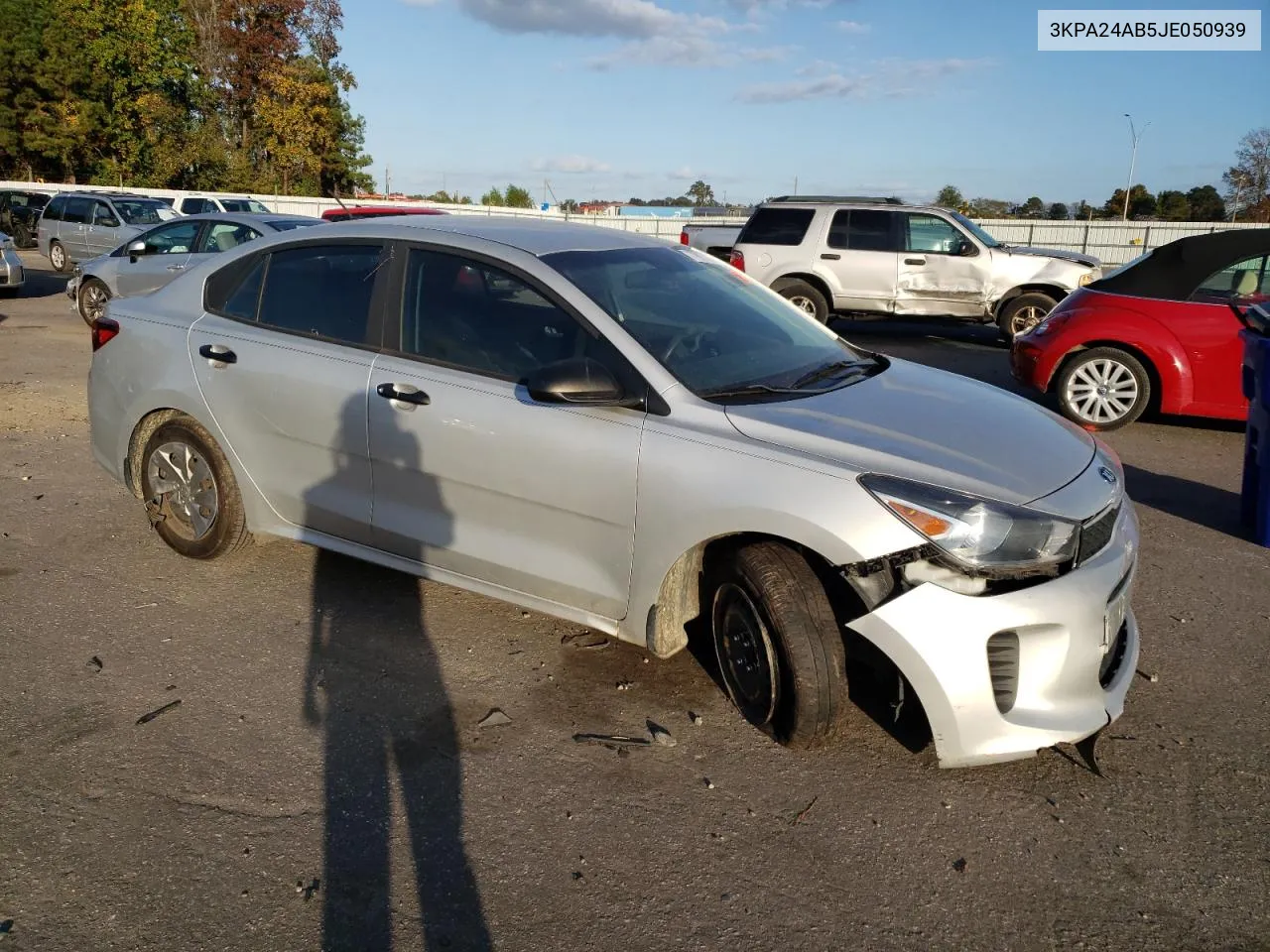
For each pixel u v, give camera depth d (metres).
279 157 47.88
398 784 3.18
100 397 5.01
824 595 3.22
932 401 3.71
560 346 3.70
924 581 3.00
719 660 3.59
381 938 2.54
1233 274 7.83
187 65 47.44
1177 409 8.05
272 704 3.64
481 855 2.87
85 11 44.28
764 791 3.19
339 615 4.38
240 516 4.64
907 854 2.91
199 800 3.07
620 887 2.75
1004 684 3.06
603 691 3.79
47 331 12.85
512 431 3.68
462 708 3.65
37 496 5.91
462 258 4.01
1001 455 3.27
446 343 3.96
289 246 4.52
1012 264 13.13
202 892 2.69
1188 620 4.56
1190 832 3.02
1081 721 3.10
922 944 2.57
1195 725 3.63
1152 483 6.91
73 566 4.84
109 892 2.68
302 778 3.20
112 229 19.64
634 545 3.48
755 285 4.67
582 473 3.54
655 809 3.09
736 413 3.39
